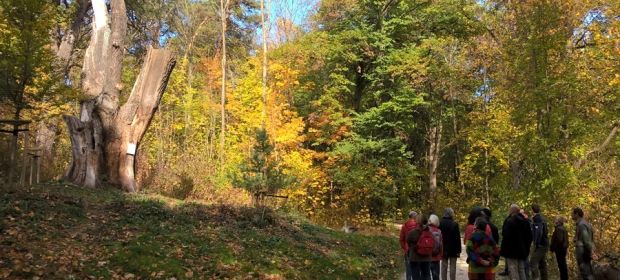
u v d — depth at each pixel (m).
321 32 25.34
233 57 36.25
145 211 12.03
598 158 14.37
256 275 9.30
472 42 26.50
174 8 33.00
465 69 28.36
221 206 14.44
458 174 36.56
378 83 25.39
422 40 24.97
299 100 26.23
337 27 25.67
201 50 36.12
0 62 13.73
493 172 27.95
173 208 13.38
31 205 10.27
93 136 15.81
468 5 24.64
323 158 25.25
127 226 10.42
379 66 24.56
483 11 23.78
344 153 23.75
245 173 15.59
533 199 13.55
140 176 18.50
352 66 26.16
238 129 24.38
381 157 24.56
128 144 16.41
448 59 29.55
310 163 22.38
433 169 32.88
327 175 24.28
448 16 24.78
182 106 28.05
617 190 13.06
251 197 16.34
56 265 7.52
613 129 15.09
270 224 13.98
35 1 14.49
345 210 23.86
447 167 39.31
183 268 8.60
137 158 19.44
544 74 13.23
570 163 13.27
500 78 16.27
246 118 22.77
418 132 35.06
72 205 11.27
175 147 24.27
